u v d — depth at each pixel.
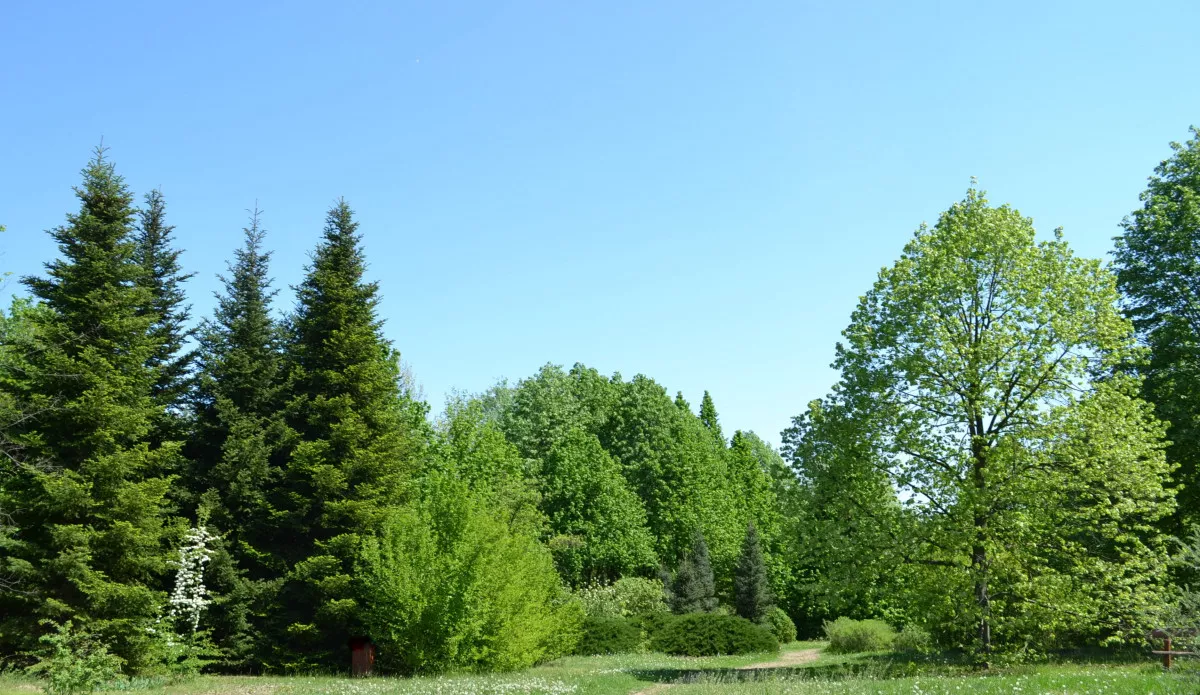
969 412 23.81
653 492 60.28
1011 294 24.05
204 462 29.78
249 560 29.14
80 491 21.94
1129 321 23.41
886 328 24.95
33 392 23.09
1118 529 24.00
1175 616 18.94
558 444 54.75
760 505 70.44
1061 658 23.80
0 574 22.06
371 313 32.84
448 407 52.38
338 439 29.94
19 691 17.98
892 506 24.14
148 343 25.08
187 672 24.44
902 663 25.05
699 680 22.83
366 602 28.56
